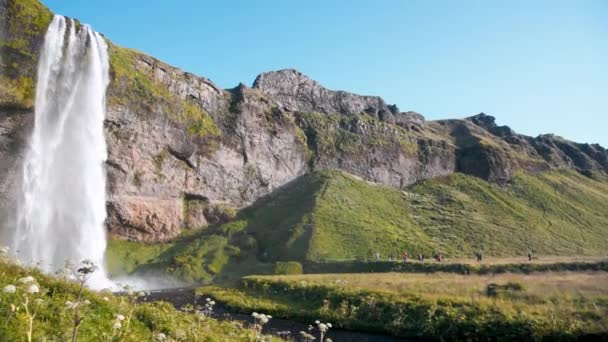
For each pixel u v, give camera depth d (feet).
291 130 372.38
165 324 65.72
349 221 274.57
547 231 309.63
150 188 272.51
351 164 385.29
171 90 308.19
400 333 113.29
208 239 255.09
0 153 218.18
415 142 440.04
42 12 249.14
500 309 110.63
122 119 265.95
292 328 119.34
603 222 349.00
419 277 164.25
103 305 61.26
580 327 96.58
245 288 166.40
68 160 236.63
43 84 236.63
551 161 488.44
